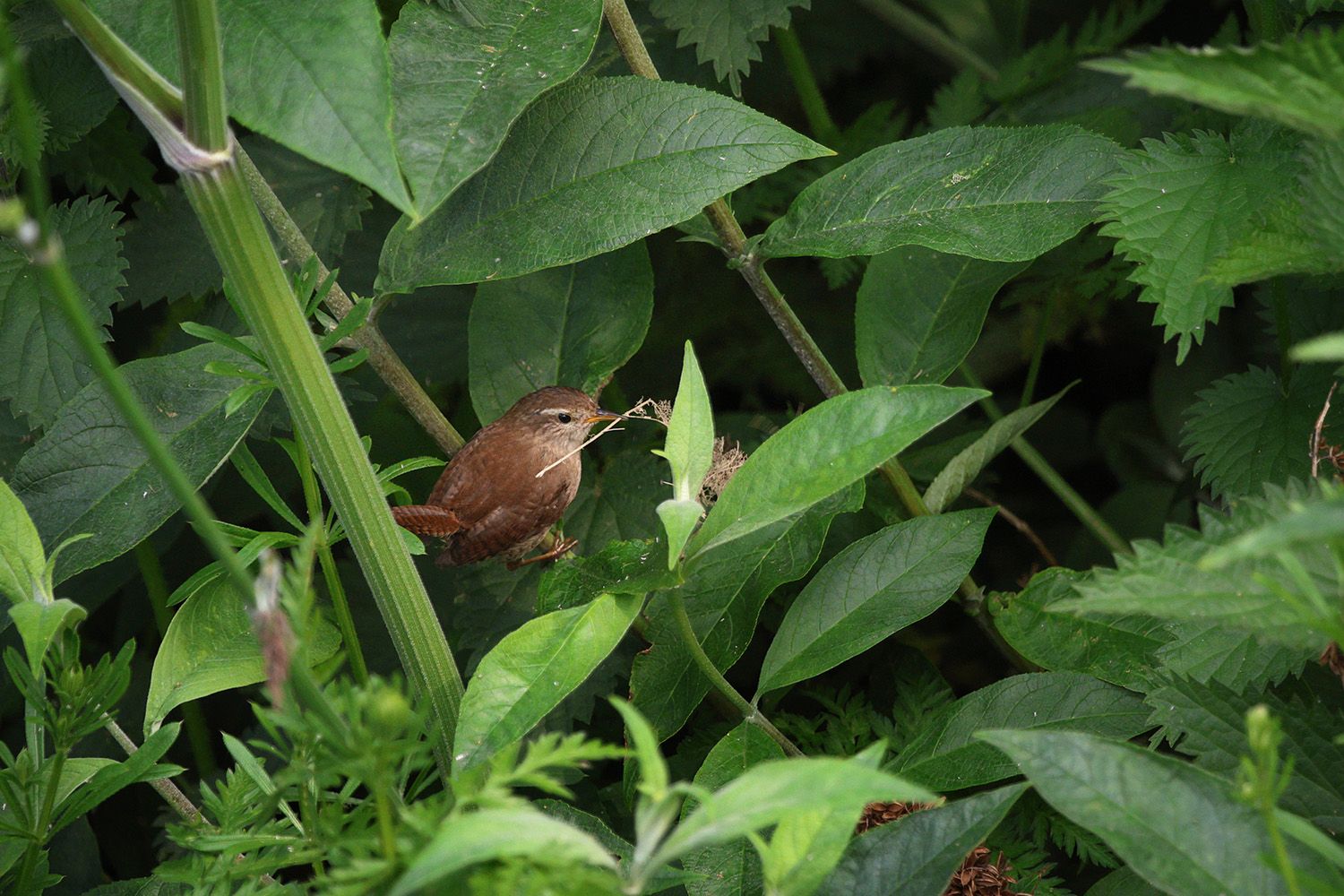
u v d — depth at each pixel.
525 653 4.15
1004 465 9.80
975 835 3.69
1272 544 2.43
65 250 6.16
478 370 6.54
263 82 3.84
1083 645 5.55
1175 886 3.13
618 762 6.98
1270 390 5.86
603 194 5.28
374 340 5.91
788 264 9.69
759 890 4.40
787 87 9.71
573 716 6.23
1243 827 3.16
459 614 6.70
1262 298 6.38
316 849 3.73
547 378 6.52
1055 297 7.79
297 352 3.96
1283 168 4.78
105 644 8.19
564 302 6.56
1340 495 2.67
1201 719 4.29
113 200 7.70
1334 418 5.66
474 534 6.43
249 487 7.83
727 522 4.04
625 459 7.21
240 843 3.68
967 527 5.23
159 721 4.76
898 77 10.91
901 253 6.30
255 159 7.44
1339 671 4.00
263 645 2.73
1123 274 7.26
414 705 4.46
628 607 4.25
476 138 4.78
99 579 7.45
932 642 8.30
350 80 3.81
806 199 5.68
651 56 8.12
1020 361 9.61
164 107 3.64
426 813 2.93
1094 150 5.28
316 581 7.77
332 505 4.23
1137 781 3.26
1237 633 4.57
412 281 5.50
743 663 7.24
